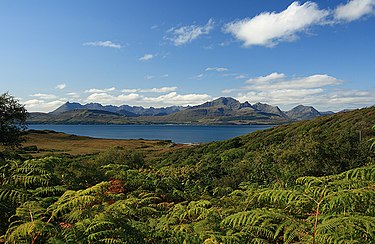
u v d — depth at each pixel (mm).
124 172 10305
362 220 3176
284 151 16625
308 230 3842
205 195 9469
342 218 3283
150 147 90750
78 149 75000
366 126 35844
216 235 4207
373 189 3596
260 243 4004
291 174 14484
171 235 4543
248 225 4398
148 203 7500
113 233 4074
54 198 6000
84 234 4051
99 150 72625
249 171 17219
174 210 6043
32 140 89812
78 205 5035
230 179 16906
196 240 4324
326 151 15125
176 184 10945
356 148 15281
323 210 3947
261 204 5840
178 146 93312
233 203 6934
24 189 5781
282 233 4633
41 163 7309
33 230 3996
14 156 13250
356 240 3139
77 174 9102
